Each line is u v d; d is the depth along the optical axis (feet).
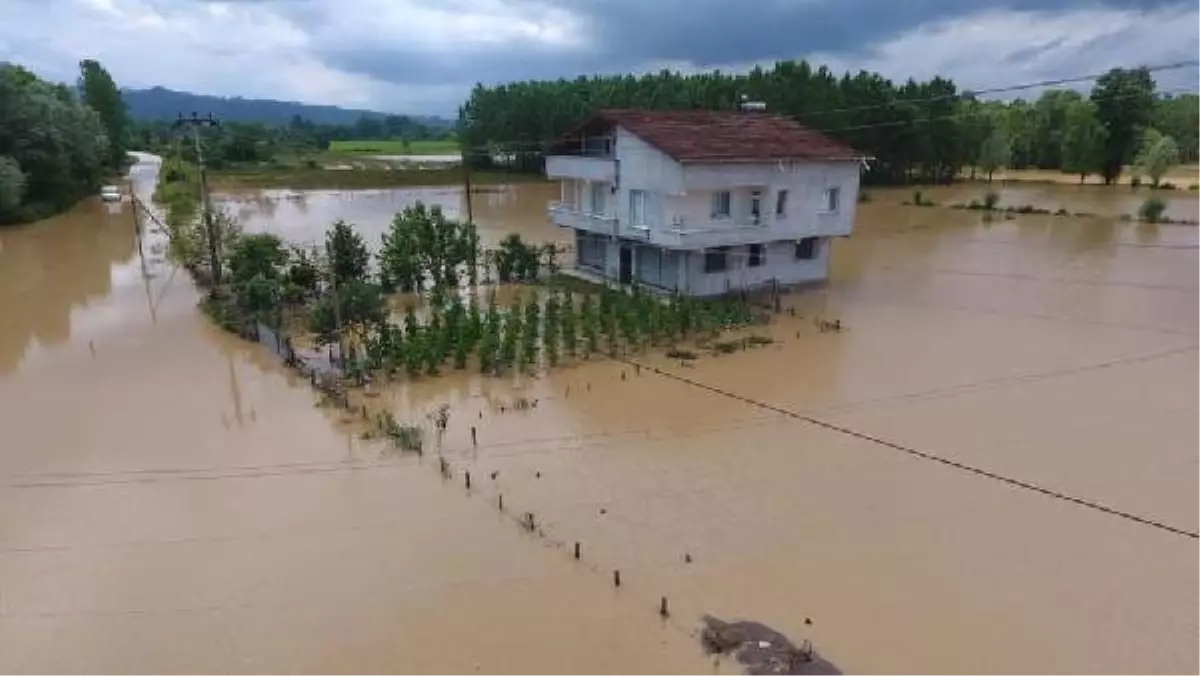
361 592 43.83
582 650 39.09
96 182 236.02
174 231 142.51
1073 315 98.94
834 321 97.04
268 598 43.39
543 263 130.41
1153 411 68.03
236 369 80.84
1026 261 133.90
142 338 92.02
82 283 121.19
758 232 106.01
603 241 120.57
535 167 292.61
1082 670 37.65
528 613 41.91
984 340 89.04
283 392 74.13
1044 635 40.06
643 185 103.96
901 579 44.70
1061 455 59.93
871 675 37.27
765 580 44.60
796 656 38.34
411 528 50.19
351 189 259.80
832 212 112.98
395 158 364.79
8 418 68.23
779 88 254.68
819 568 45.80
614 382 76.28
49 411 69.77
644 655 38.70
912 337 90.33
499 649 39.24
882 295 110.73
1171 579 44.65
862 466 58.54
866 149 252.42
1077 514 51.52
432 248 111.75
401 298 108.27
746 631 40.34
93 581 45.06
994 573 45.27
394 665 38.34
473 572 45.52
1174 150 242.78
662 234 102.37
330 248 108.17
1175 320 96.02
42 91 221.25
